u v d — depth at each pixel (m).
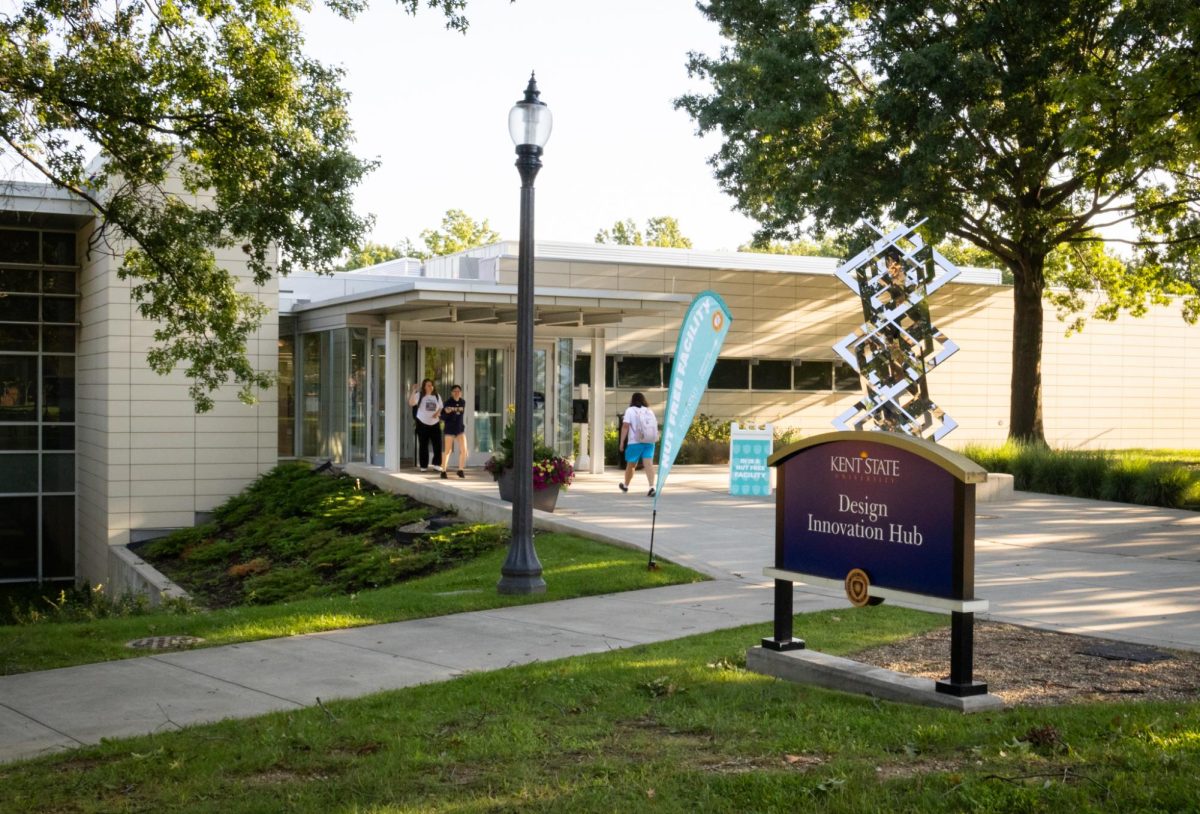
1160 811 4.69
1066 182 28.81
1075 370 40.44
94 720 7.20
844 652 8.55
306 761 6.00
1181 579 12.70
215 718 7.18
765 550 14.94
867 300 18.44
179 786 5.58
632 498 20.91
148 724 7.08
